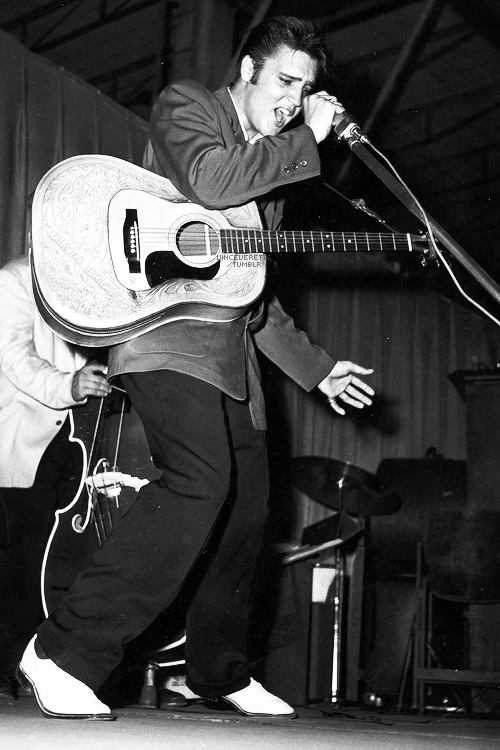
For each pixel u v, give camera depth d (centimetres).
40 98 404
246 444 193
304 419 592
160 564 160
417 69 478
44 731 130
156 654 241
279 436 545
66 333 174
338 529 396
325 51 198
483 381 473
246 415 193
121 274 172
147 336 174
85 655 155
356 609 409
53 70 411
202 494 164
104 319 168
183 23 420
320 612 398
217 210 184
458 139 544
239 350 180
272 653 358
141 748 117
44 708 151
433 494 493
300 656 360
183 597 211
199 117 182
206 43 419
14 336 274
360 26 439
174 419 168
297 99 195
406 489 496
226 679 189
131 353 173
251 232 186
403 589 457
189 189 176
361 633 431
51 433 265
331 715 258
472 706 357
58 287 167
